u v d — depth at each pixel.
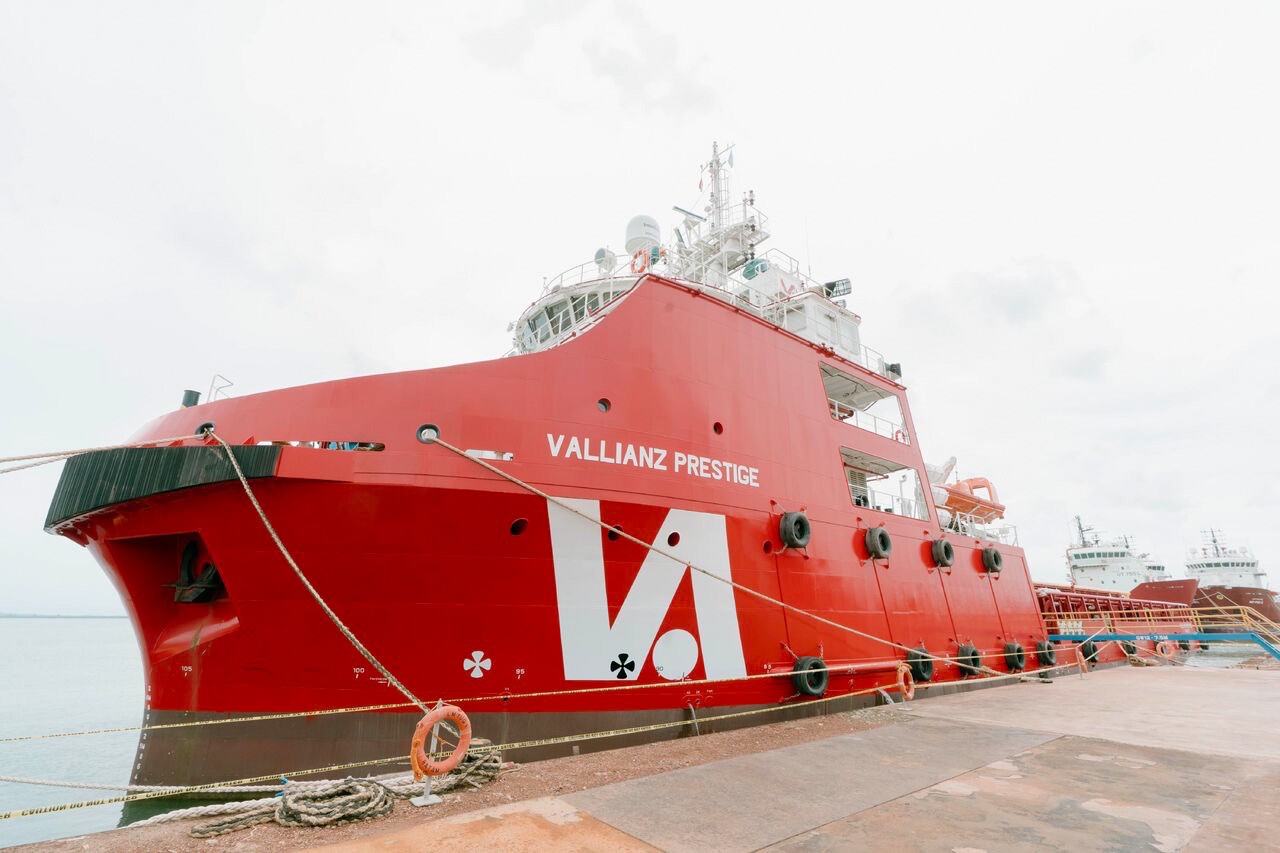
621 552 10.14
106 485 8.41
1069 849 4.74
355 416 8.73
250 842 4.80
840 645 13.20
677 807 5.61
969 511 28.19
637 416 10.90
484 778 6.46
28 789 17.67
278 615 8.37
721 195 20.95
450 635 8.80
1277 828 5.17
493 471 9.00
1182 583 48.44
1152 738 9.01
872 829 5.14
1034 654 21.31
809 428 14.35
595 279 15.12
